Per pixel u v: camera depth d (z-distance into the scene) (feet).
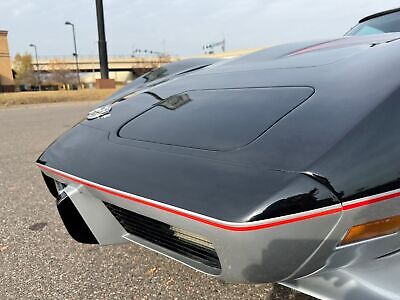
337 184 3.35
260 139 3.95
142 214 4.13
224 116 4.72
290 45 7.34
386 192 3.48
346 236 3.49
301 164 3.47
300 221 3.28
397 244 3.76
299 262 3.49
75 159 5.22
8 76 172.45
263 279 3.58
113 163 4.67
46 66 222.28
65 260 6.61
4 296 5.60
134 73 204.44
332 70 4.87
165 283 5.77
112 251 6.88
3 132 22.34
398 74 4.09
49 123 26.55
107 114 6.35
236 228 3.26
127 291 5.61
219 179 3.63
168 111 5.58
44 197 10.03
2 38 168.76
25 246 7.18
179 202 3.65
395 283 3.62
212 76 6.49
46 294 5.62
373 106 3.77
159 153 4.43
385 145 3.56
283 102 4.49
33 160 14.52
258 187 3.39
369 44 5.57
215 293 5.43
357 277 3.67
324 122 3.82
